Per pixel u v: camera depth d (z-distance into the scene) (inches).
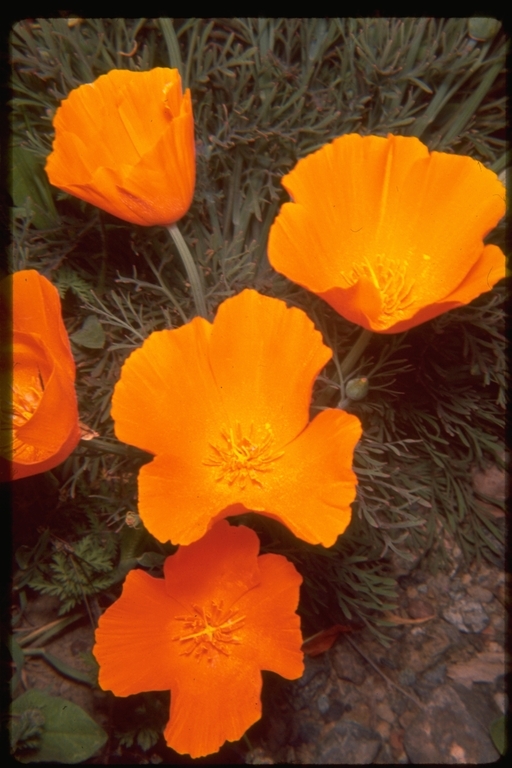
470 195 10.0
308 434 9.6
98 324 12.0
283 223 9.6
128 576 9.4
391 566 12.9
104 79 10.3
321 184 10.0
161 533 8.9
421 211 10.2
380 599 12.9
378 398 12.6
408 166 10.2
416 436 13.4
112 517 12.1
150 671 9.5
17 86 12.7
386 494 12.4
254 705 9.4
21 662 11.2
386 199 10.3
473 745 11.6
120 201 9.8
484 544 13.5
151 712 11.3
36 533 12.1
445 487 13.6
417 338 12.7
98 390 12.1
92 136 10.3
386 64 13.0
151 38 13.3
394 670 12.3
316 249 10.0
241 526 9.6
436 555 13.2
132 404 9.2
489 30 12.3
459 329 12.8
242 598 9.8
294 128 13.3
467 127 13.1
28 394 10.1
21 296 9.6
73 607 12.2
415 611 12.8
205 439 9.9
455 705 11.9
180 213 10.2
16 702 10.9
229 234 13.5
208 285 13.1
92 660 11.5
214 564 9.7
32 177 12.7
